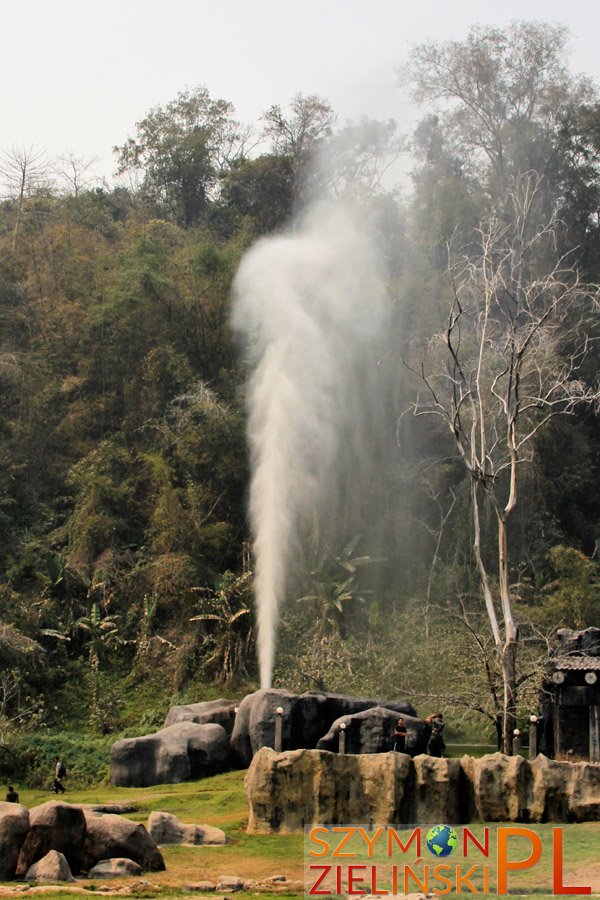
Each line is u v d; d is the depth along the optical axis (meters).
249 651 39.97
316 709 28.55
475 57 52.12
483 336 29.20
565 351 48.62
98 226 57.00
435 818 19.52
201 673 39.16
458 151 53.19
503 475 43.41
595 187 51.47
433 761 19.75
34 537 44.03
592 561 43.44
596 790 19.70
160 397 47.00
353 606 41.97
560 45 52.34
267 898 15.94
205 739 29.02
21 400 47.91
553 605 40.09
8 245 52.19
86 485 44.47
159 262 49.22
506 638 26.95
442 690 34.88
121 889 16.28
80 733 35.81
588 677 25.27
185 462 45.00
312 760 20.25
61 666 39.22
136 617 41.25
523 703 28.97
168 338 48.12
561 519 46.81
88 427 48.09
